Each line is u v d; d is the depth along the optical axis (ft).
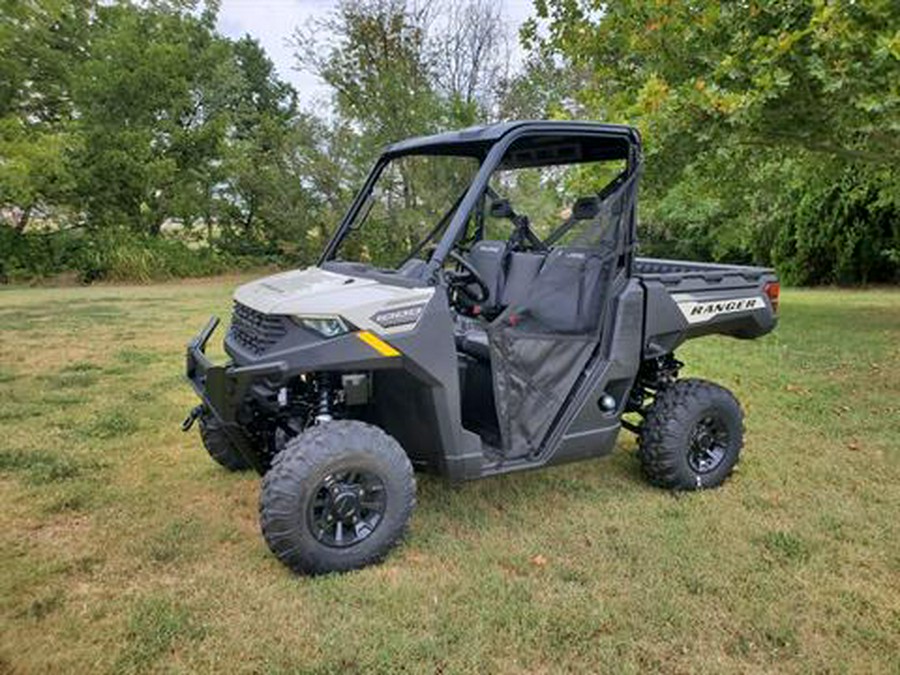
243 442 9.00
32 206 52.37
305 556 8.27
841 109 17.17
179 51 56.44
